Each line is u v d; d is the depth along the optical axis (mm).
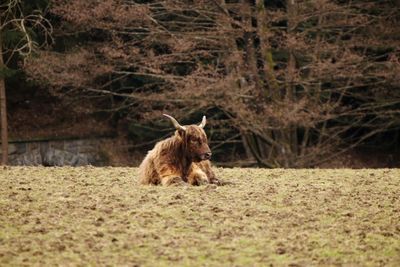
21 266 21516
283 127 67375
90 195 30859
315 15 69625
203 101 68062
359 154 86812
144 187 32938
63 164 78000
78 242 23984
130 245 23734
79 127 82562
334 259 22828
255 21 77125
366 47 73875
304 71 75312
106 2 69312
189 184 33406
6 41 75062
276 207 29250
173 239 24484
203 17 75562
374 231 26094
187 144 33906
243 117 66875
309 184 35375
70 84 74938
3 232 24969
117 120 84625
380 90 76000
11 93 85250
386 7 75312
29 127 82062
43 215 27219
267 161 71625
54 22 81562
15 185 33344
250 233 25344
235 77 67688
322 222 27156
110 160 79812
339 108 77812
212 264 22094
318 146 72375
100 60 77000
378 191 33375
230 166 77625
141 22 72875
